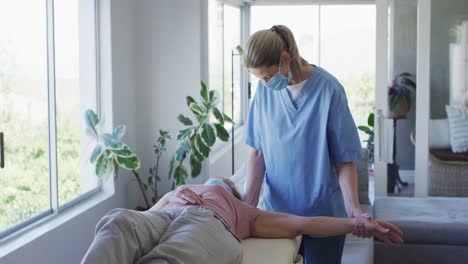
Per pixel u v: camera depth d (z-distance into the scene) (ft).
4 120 9.77
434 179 16.29
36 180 10.91
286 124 7.68
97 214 12.71
